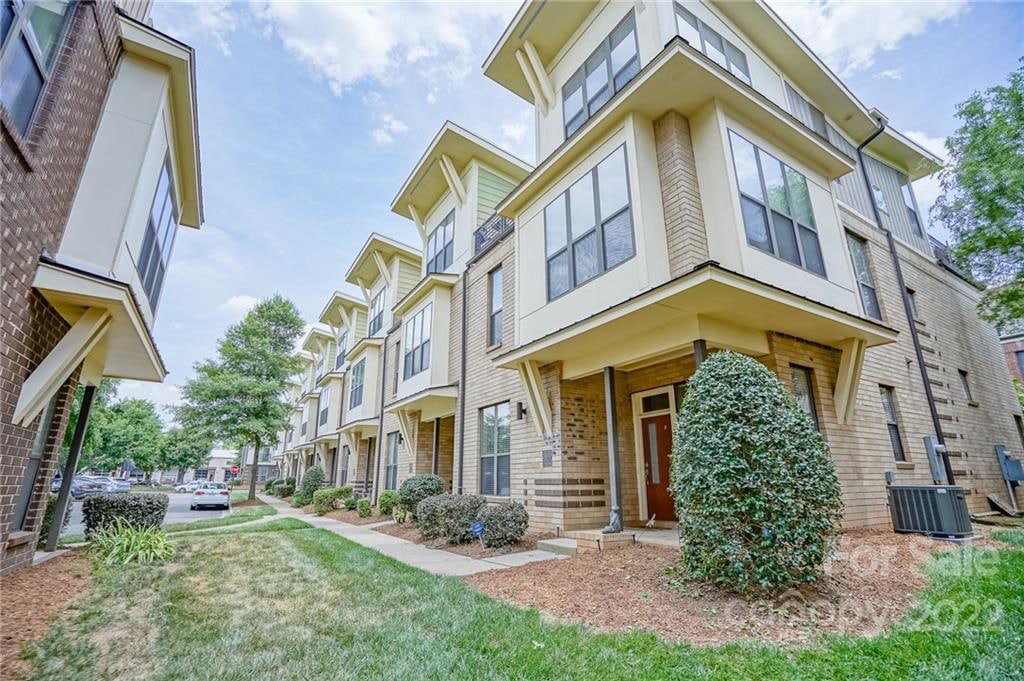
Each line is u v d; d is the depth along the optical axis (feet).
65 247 16.42
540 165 26.40
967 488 30.96
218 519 46.47
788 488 13.24
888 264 33.19
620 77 25.85
